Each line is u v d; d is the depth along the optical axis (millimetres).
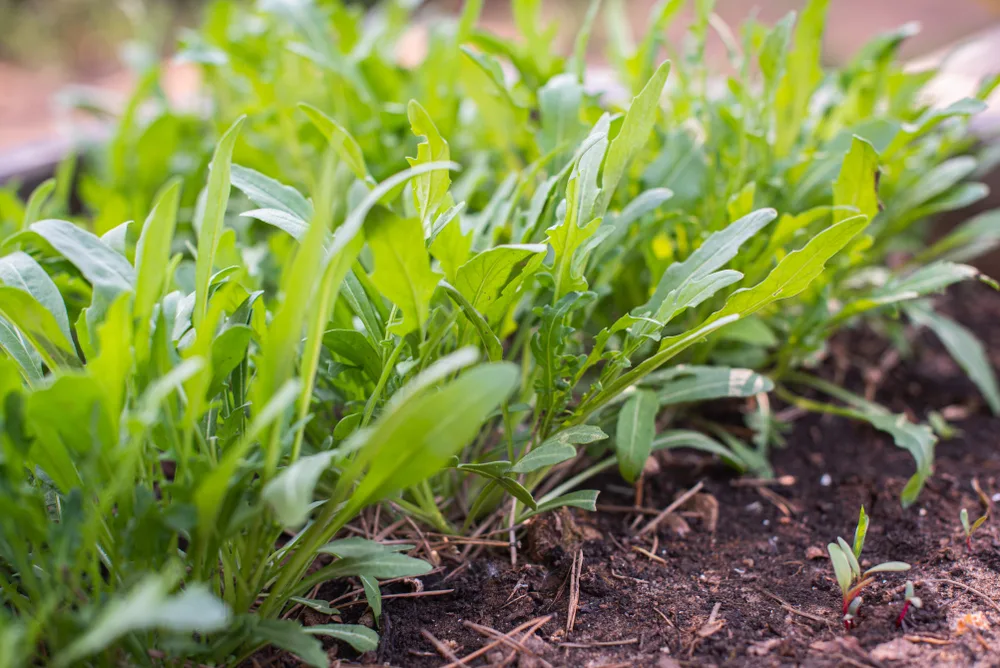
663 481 737
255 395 573
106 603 580
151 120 904
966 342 782
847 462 753
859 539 638
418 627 644
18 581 616
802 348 746
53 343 589
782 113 738
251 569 604
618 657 626
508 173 806
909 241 863
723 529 707
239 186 634
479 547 683
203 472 576
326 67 800
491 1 2338
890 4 2014
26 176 954
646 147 773
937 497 717
